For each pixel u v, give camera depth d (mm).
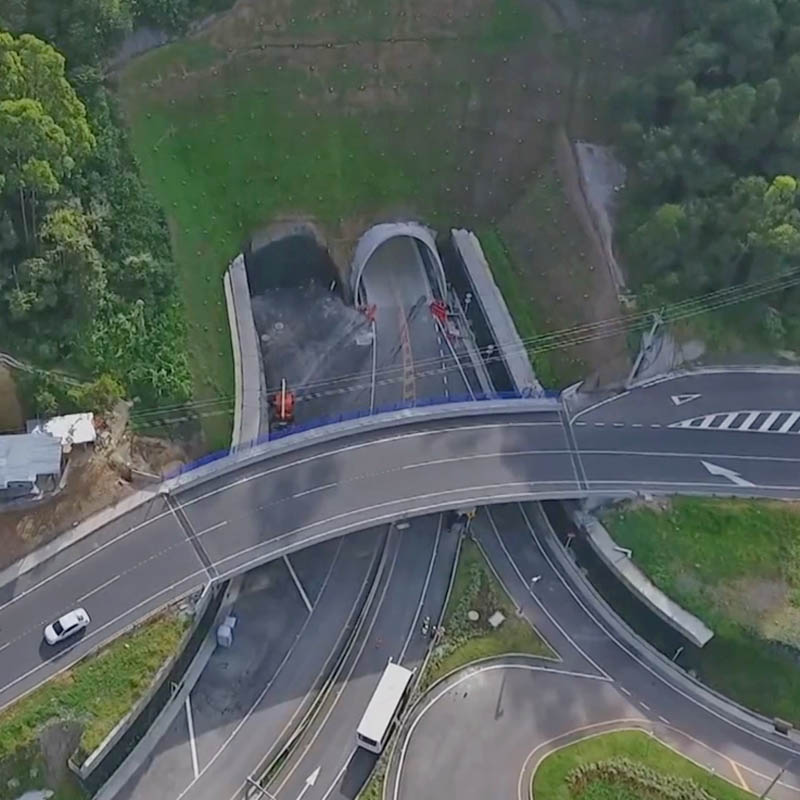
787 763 69250
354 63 89500
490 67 91188
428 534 78000
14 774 60375
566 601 75438
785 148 82625
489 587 75312
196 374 78062
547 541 78562
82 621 64250
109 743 61469
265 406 81625
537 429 80312
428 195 91938
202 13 85125
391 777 65000
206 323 80688
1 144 66188
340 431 77062
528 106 91312
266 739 66438
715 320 84688
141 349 75500
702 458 79750
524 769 66000
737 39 83500
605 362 84062
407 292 93562
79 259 69500
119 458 71750
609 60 90438
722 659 72312
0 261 69688
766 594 73500
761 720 71188
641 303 83438
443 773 65438
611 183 88312
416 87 90812
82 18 77875
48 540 68062
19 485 66875
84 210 75062
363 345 88812
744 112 80875
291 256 89938
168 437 74812
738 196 81000
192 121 84938
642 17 89875
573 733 68375
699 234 82625
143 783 63594
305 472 74688
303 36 88062
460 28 90812
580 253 86938
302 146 88562
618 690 71250
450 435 78812
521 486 76312
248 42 86688
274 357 86688
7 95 67188
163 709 66562
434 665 70750
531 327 87125
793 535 75875
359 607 73562
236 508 71812
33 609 65125
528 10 91125
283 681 69188
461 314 91625
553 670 71688
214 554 69188
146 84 83312
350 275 90375
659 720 70125
